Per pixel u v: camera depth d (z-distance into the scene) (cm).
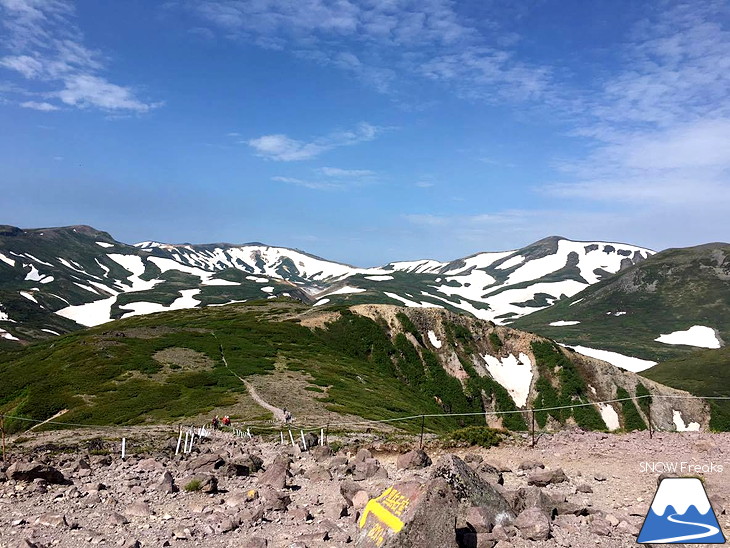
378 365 10619
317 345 10262
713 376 17162
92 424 5100
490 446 2820
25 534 1335
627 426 10188
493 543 1170
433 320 12469
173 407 5572
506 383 11319
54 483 1958
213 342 9144
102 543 1270
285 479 1997
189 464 2281
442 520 1019
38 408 5828
